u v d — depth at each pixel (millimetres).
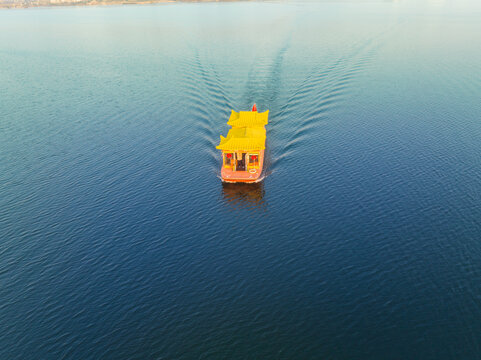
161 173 71688
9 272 51375
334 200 62562
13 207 63625
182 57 149125
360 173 68750
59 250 54750
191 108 98438
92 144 83062
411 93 101625
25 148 82312
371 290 46844
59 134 88375
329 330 42438
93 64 149000
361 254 52094
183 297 47125
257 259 52312
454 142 77000
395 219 57750
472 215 57656
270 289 47750
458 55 133750
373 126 84562
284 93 101438
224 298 46812
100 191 67125
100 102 107188
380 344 40688
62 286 49125
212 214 60969
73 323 44375
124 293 47906
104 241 56156
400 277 48344
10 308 46344
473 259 50344
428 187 64188
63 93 116500
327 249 53250
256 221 59125
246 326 43281
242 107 94625
